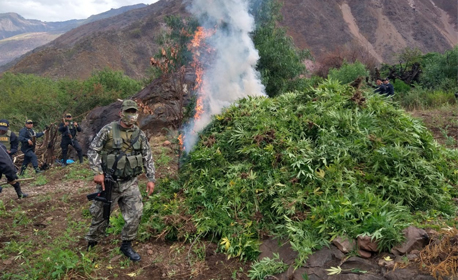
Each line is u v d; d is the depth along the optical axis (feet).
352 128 16.11
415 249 11.01
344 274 10.66
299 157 15.05
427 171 15.02
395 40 378.32
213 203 15.08
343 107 17.66
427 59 85.56
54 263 12.54
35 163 30.96
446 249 10.49
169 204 15.72
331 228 12.19
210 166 16.49
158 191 17.47
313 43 358.64
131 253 13.37
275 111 18.71
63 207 19.48
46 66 278.67
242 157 16.66
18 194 21.85
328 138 15.72
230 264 12.84
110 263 13.26
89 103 59.26
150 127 33.35
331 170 14.35
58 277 12.12
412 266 10.36
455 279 9.57
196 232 14.25
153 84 35.70
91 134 38.50
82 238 15.38
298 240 12.19
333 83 18.90
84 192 22.20
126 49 312.29
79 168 29.73
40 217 18.06
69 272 12.47
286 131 16.57
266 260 12.24
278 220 13.91
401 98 55.77
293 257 12.06
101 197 13.10
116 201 13.46
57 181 26.53
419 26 404.98
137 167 13.32
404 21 406.41
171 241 14.65
